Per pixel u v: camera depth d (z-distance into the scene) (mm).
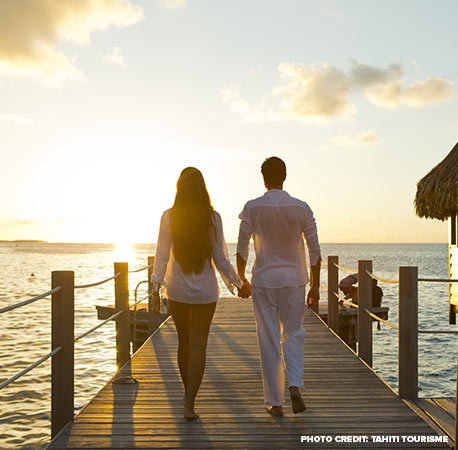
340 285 10016
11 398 9641
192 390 3477
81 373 11312
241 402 3902
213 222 3459
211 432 3254
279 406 3535
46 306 24297
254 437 3168
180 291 3443
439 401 3895
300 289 3521
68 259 103188
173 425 3385
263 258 3531
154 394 4098
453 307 8961
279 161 3590
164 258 3520
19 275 49375
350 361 5277
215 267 3615
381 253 165000
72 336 3498
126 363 5176
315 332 6961
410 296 3986
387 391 4172
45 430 8109
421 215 9008
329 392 4145
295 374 3398
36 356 12961
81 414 3604
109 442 3090
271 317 3537
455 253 8758
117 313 4992
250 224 3527
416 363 3971
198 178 3496
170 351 5754
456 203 8086
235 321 8039
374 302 9273
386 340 17031
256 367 5078
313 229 3496
